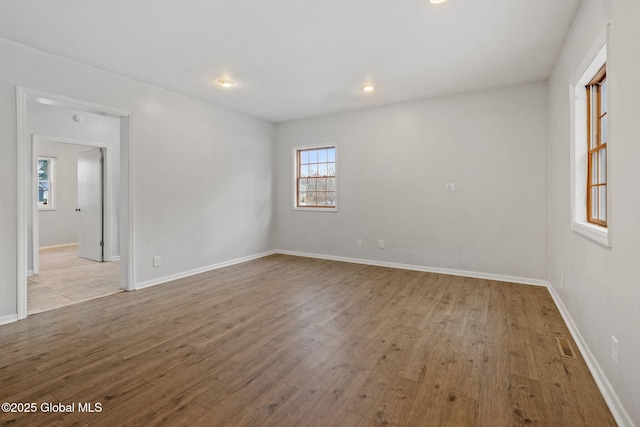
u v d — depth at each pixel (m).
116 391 1.83
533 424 1.57
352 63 3.40
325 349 2.34
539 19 2.55
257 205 5.72
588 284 2.20
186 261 4.45
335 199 5.51
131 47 3.01
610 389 1.72
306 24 2.63
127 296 3.58
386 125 4.96
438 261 4.64
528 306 3.24
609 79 1.74
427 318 2.93
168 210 4.20
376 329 2.69
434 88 4.19
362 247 5.27
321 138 5.60
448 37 2.85
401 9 2.42
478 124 4.29
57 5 2.33
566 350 2.32
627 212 1.55
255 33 2.77
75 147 7.43
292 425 1.56
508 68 3.52
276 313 3.06
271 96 4.50
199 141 4.61
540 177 3.94
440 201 4.59
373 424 1.57
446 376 1.99
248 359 2.20
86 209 5.79
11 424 1.56
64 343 2.43
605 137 2.36
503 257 4.19
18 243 2.87
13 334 2.59
